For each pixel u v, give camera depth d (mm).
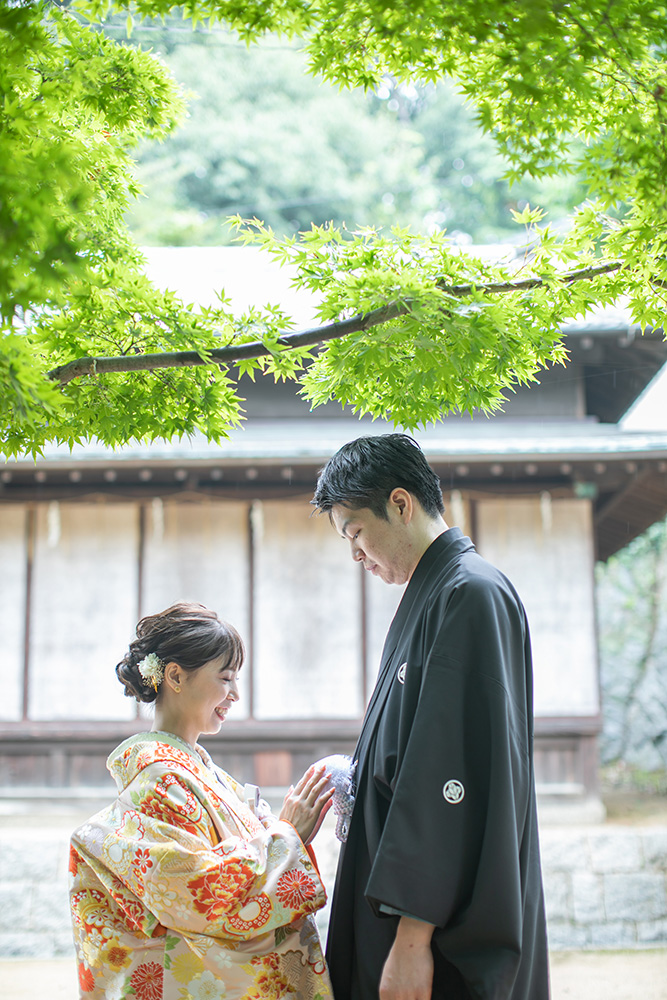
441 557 1827
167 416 1961
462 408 1979
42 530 8000
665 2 1479
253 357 1732
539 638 7734
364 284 1640
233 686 1970
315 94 15406
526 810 1690
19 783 7738
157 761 1783
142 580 7938
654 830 6582
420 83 1722
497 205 17188
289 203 15617
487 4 1458
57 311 1807
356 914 1741
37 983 5402
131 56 1825
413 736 1598
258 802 2100
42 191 1345
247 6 1616
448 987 1645
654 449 7098
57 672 7844
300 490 7961
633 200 1669
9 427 1825
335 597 7887
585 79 1503
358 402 2039
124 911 1742
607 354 8023
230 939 1677
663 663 12461
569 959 5816
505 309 1701
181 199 15266
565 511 7832
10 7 1548
